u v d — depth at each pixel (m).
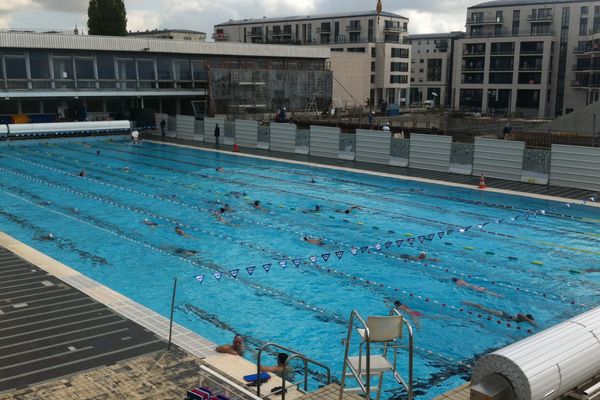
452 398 7.00
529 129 40.22
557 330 6.84
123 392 7.94
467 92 79.62
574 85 72.69
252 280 13.42
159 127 44.22
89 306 11.30
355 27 83.56
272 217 19.45
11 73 39.69
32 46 39.81
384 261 14.88
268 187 24.55
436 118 55.09
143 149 36.41
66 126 39.78
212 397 7.12
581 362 6.46
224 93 47.19
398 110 61.06
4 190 23.41
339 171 28.56
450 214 20.00
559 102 75.50
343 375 6.95
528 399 6.01
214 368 8.77
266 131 36.25
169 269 14.15
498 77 76.75
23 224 18.30
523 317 11.45
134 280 13.36
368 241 16.73
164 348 9.48
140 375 8.48
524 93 75.31
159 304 11.93
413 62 102.94
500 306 12.11
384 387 8.71
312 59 56.22
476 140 27.00
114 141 40.28
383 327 6.82
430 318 11.45
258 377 7.71
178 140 41.00
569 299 12.52
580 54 72.12
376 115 57.84
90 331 10.10
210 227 18.14
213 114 46.78
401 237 17.19
